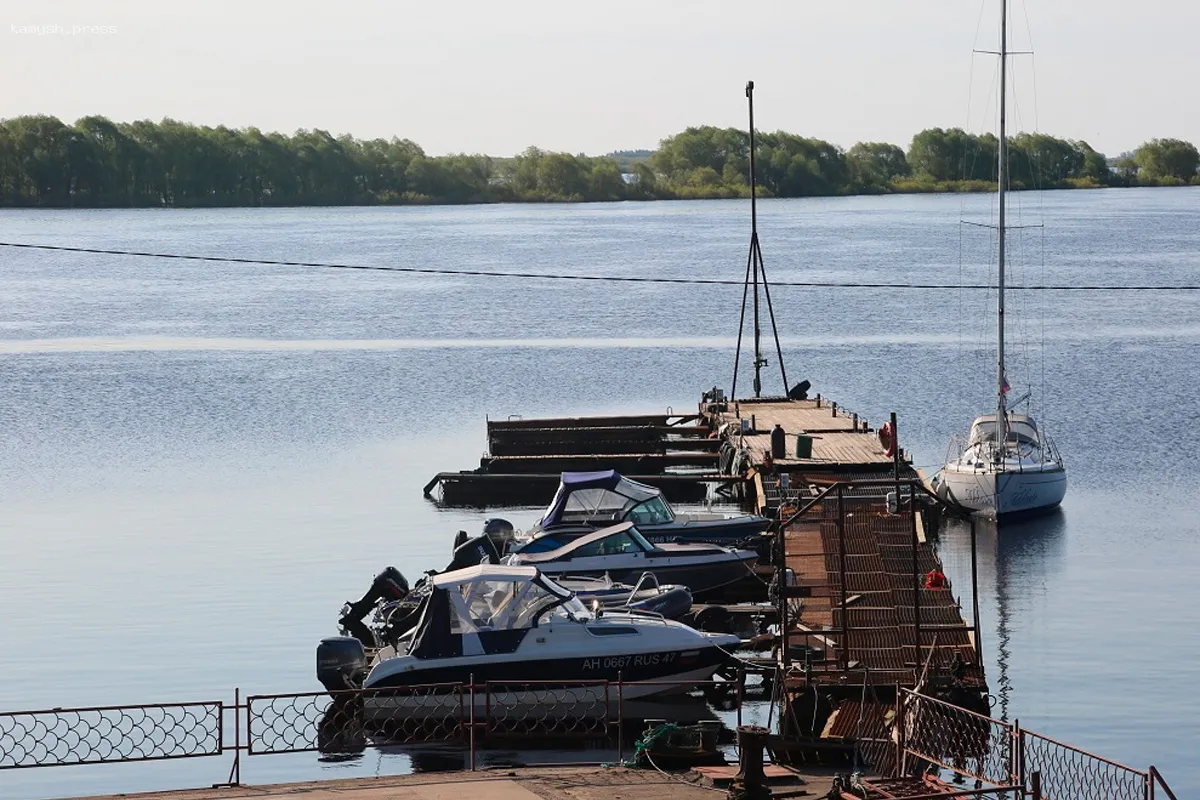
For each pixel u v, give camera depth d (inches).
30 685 1531.7
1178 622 1737.2
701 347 4357.8
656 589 1690.5
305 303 5821.9
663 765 1112.2
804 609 1596.9
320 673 1471.5
